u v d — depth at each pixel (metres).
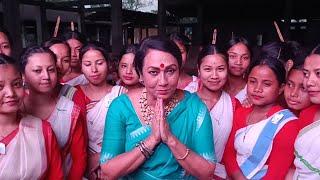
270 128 2.19
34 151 1.89
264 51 3.23
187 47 3.48
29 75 2.26
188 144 1.81
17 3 5.47
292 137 2.08
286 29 10.82
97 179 2.91
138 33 15.54
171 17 15.74
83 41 3.67
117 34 7.23
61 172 2.06
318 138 1.86
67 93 2.77
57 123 2.36
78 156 2.47
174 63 1.72
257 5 13.33
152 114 1.79
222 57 2.67
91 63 2.98
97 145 2.91
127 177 1.87
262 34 14.91
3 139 1.84
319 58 1.88
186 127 1.81
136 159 1.72
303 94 2.31
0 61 1.83
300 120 2.12
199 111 1.83
